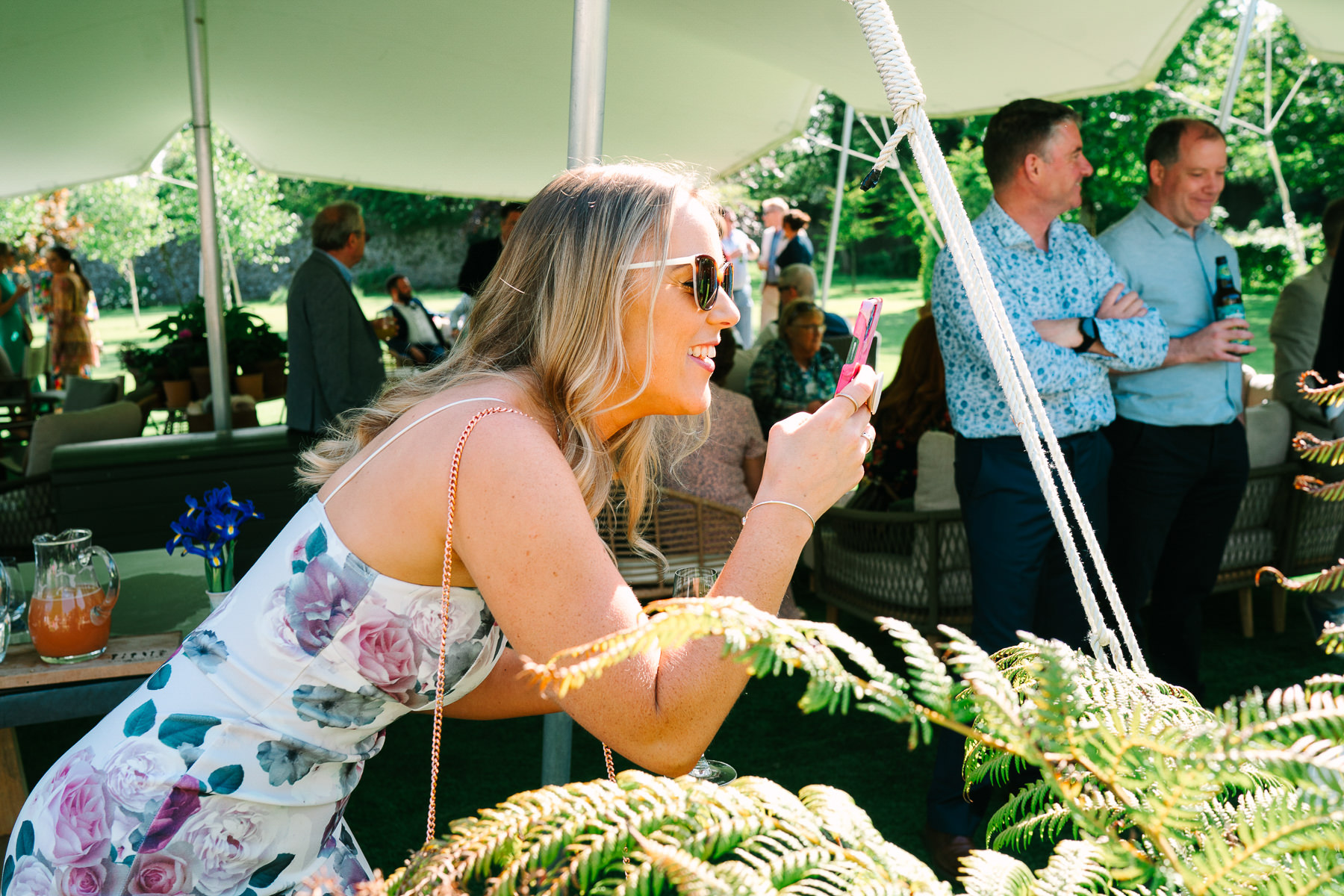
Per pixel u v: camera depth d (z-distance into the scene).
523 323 1.17
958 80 5.00
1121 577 3.35
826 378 5.59
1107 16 4.15
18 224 16.55
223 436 5.03
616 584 1.02
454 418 1.10
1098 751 0.66
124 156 6.93
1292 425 4.37
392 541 1.11
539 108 6.36
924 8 4.05
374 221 23.53
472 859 0.68
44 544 2.17
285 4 4.97
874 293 21.27
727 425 3.87
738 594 0.99
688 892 0.61
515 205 7.13
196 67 5.37
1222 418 3.24
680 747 0.98
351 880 1.27
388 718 1.22
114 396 6.95
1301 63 14.27
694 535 3.50
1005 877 0.70
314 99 6.34
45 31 4.93
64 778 1.19
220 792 1.16
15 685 2.11
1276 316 4.49
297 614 1.14
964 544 3.63
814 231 24.30
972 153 13.90
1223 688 3.89
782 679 4.03
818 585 4.18
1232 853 0.68
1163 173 3.27
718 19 4.57
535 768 3.37
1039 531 2.71
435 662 1.17
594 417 1.17
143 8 4.96
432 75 5.87
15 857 1.21
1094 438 2.82
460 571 1.14
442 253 23.95
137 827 1.14
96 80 5.66
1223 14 12.52
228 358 7.77
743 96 6.26
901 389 4.13
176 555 3.04
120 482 4.53
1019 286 2.79
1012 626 2.70
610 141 6.99
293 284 4.96
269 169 7.57
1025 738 0.65
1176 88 12.51
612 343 1.12
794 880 0.65
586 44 1.98
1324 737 0.64
